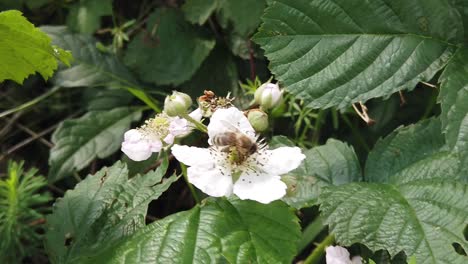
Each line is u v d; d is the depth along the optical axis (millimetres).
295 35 214
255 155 182
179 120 199
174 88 290
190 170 180
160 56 287
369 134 263
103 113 287
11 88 316
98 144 279
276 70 214
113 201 203
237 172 181
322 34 213
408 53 210
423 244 182
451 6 210
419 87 262
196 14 278
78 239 200
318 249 215
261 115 185
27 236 244
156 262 177
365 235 187
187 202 284
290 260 178
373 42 211
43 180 275
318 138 260
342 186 201
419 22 211
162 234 183
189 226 183
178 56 286
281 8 214
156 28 290
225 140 179
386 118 261
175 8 293
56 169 273
